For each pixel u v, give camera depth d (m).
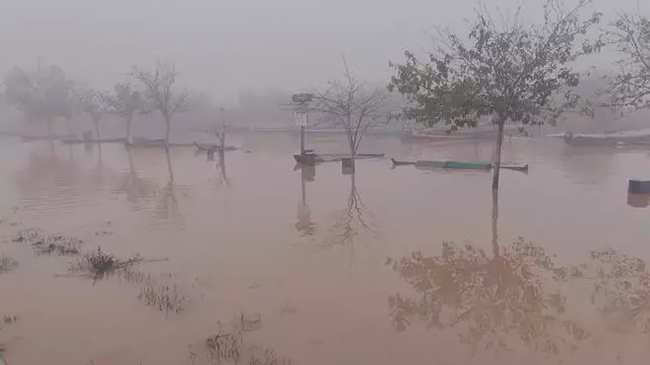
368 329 7.41
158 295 8.93
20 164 33.59
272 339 7.13
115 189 21.67
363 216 15.09
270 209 16.53
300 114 30.72
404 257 10.93
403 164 27.89
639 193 16.89
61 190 21.62
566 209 15.13
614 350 6.62
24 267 10.80
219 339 7.15
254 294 8.91
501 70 18.28
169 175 26.17
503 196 17.52
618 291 8.70
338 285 9.28
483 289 8.97
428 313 7.96
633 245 11.32
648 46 17.06
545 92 18.39
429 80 19.00
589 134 43.97
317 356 6.60
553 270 9.84
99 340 7.26
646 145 37.50
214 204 17.66
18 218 16.03
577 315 7.76
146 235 13.41
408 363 6.38
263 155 37.19
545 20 21.42
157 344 7.08
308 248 11.80
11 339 7.37
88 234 13.69
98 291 9.27
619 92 17.95
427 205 16.38
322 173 25.48
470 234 12.62
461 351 6.68
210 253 11.55
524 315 7.81
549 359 6.42
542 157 30.73
